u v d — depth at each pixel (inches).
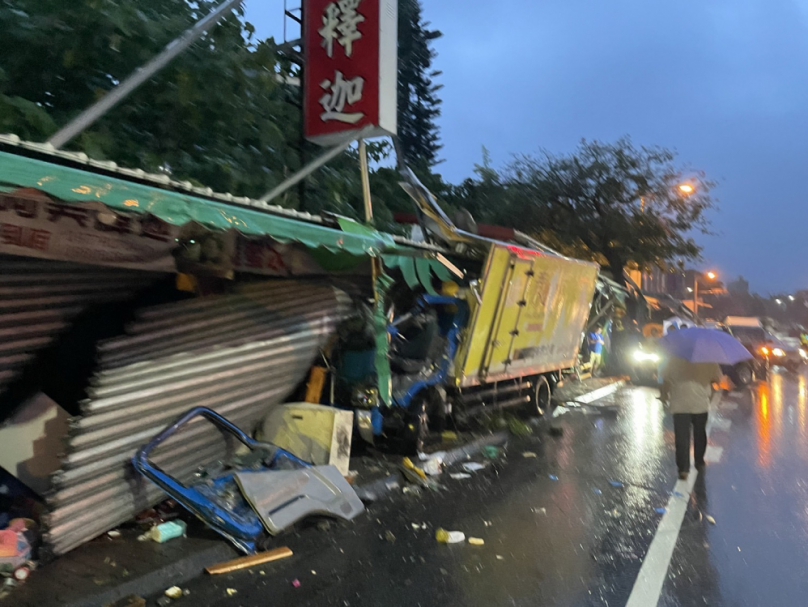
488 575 188.5
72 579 164.2
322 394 300.2
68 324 201.3
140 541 191.0
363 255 242.2
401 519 235.8
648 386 684.7
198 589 173.0
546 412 466.3
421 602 170.6
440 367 331.9
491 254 337.7
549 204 888.9
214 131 351.3
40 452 185.8
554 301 425.1
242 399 244.5
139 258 208.5
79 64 296.8
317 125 343.9
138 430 197.5
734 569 198.1
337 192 452.1
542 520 237.8
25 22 287.0
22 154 167.0
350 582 181.5
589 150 891.4
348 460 270.1
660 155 885.8
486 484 285.7
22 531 171.3
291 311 264.2
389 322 316.8
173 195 168.9
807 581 191.0
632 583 185.3
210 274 239.9
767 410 529.7
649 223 861.2
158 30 309.3
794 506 262.8
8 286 174.1
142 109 326.3
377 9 329.7
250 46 389.1
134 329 199.0
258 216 194.7
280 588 176.1
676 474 309.1
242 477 209.5
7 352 180.4
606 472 310.8
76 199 144.3
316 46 343.9
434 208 365.7
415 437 309.4
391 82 340.2
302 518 215.5
